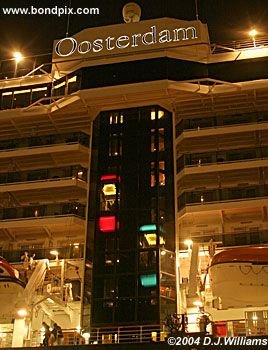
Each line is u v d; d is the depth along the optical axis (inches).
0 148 1663.4
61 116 1603.1
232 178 1530.5
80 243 1534.2
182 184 1558.8
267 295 1203.9
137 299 1314.0
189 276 1310.3
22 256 1451.8
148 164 1497.3
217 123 1573.6
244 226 1492.4
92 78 1555.1
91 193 1486.2
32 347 1151.0
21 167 1659.7
